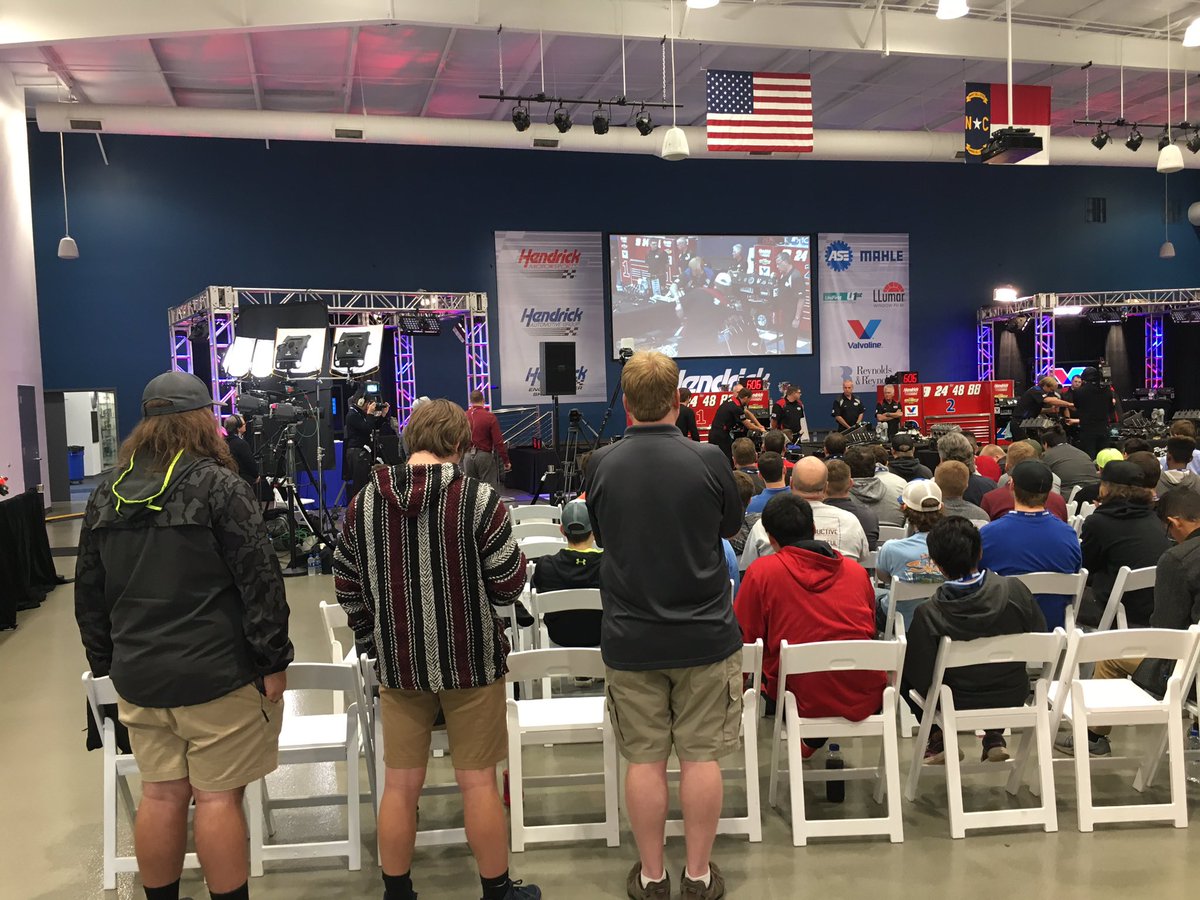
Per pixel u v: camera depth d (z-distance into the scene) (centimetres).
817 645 300
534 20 999
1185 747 370
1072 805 330
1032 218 1875
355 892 284
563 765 382
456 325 1448
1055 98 1583
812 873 286
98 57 1164
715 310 1719
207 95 1370
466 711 248
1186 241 1939
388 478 242
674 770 371
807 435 1409
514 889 262
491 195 1631
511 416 1631
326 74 1298
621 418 1692
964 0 795
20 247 1123
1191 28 940
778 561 328
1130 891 270
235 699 230
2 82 1075
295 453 937
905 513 388
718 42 1062
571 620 381
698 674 253
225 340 1366
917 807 332
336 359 1095
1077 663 308
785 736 346
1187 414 1423
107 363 1474
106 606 236
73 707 481
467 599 240
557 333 1658
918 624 312
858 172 1789
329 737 306
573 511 397
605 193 1680
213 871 232
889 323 1806
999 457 707
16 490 1071
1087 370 1090
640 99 1514
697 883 262
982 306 1855
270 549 232
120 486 225
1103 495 414
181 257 1500
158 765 231
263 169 1533
